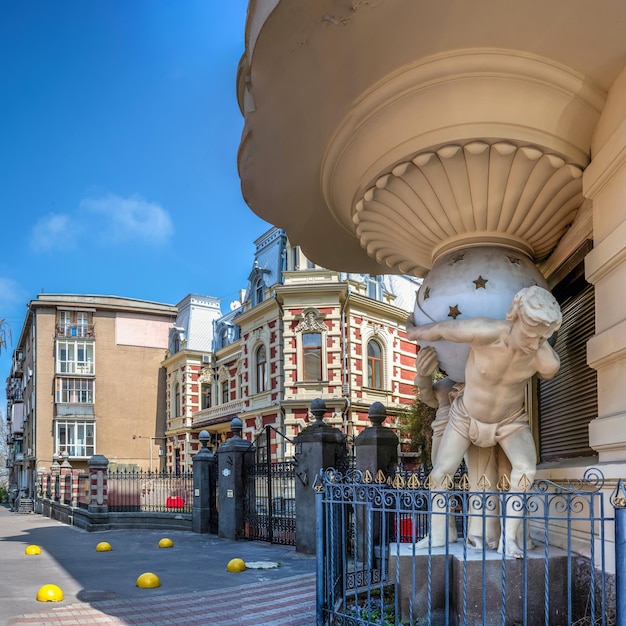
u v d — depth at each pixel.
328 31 4.62
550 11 4.32
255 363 31.39
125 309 45.06
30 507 34.91
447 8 4.36
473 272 5.59
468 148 5.04
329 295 28.17
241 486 14.33
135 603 7.56
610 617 4.43
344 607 5.20
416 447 24.75
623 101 4.65
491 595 4.80
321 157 6.30
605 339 4.83
